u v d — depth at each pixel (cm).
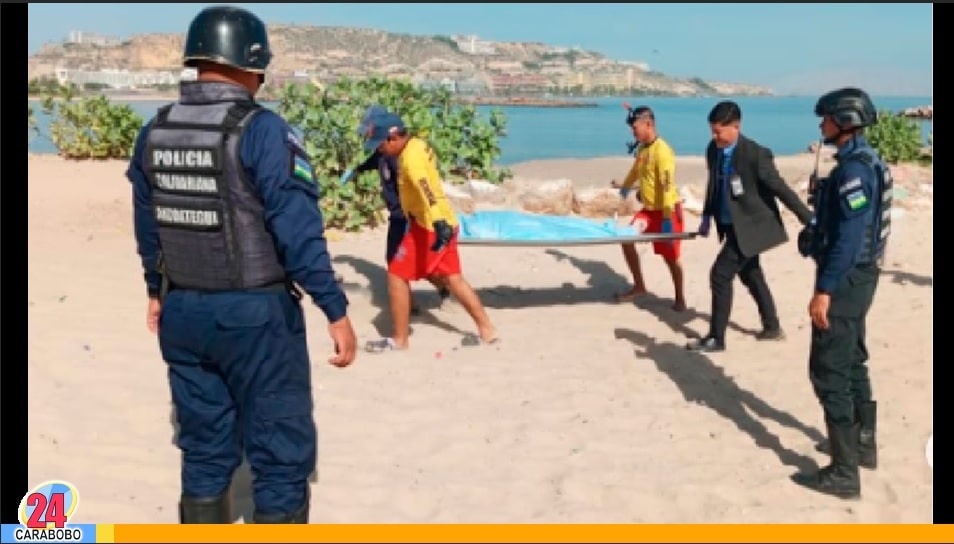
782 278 947
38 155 1748
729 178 694
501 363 682
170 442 522
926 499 485
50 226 1036
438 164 1238
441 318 802
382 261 964
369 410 584
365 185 1091
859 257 464
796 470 517
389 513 458
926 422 585
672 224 812
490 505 470
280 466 375
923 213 1266
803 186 1375
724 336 727
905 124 2005
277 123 354
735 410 604
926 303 852
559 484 492
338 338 364
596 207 1183
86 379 599
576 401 611
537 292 896
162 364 635
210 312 358
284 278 367
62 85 1756
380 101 1227
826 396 486
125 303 762
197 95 357
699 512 468
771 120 6594
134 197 381
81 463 488
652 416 590
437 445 538
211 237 354
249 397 369
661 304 856
